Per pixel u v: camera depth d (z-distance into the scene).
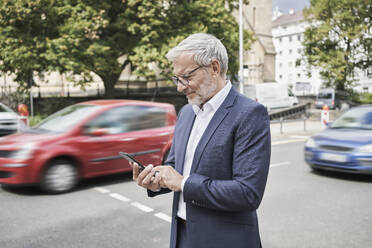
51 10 14.32
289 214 4.48
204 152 1.44
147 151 6.37
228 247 1.44
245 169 1.35
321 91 33.12
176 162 1.62
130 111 6.32
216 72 1.47
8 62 15.57
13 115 10.57
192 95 1.50
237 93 1.52
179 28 16.47
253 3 37.34
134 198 5.20
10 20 13.87
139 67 14.99
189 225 1.50
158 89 25.86
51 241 3.63
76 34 14.10
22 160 5.07
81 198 5.16
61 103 19.75
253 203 1.34
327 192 5.52
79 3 14.57
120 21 15.38
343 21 27.59
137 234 3.82
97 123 5.85
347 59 28.67
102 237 3.73
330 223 4.14
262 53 37.81
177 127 1.71
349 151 6.23
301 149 10.09
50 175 5.28
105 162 5.85
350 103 30.19
